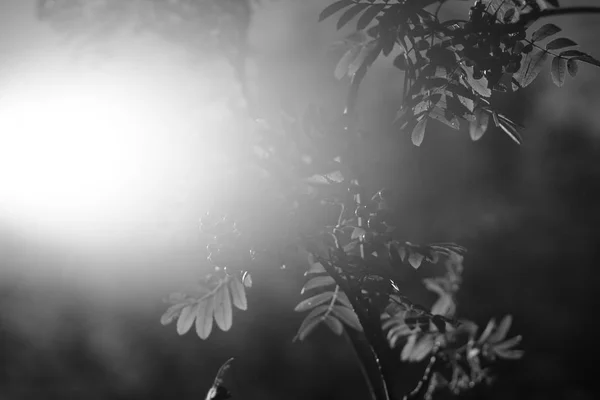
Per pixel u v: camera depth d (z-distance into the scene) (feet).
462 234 43.01
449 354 8.44
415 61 6.49
